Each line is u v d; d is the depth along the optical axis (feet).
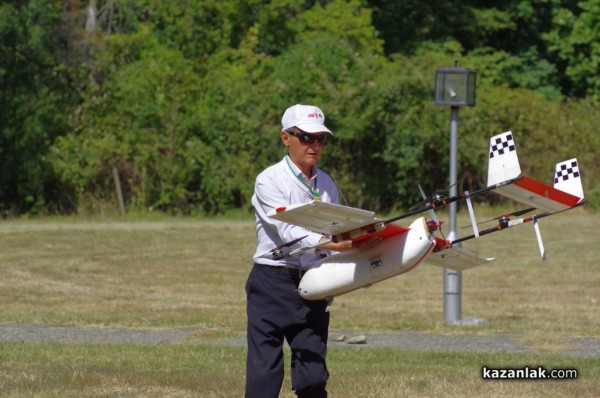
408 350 112.06
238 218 303.27
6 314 139.74
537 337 121.39
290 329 65.26
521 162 333.01
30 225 271.08
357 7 395.34
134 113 317.01
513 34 444.96
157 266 201.05
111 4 374.63
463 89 130.93
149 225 274.57
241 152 311.68
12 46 313.94
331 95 310.24
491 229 64.64
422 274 194.70
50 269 191.93
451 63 330.95
